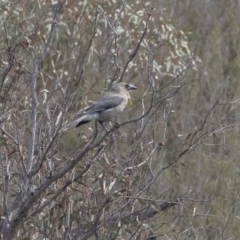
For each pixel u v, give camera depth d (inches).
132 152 446.9
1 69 475.5
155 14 783.7
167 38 772.0
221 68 946.1
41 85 589.9
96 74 744.3
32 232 444.5
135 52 438.0
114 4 762.8
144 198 439.5
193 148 446.9
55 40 741.3
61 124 409.4
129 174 441.4
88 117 468.1
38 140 426.6
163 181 715.4
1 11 655.8
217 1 1037.8
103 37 761.0
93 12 751.7
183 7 1027.3
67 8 738.8
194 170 767.7
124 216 443.2
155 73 763.4
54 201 459.2
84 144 466.6
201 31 1008.9
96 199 448.8
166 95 473.4
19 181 449.7
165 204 493.4
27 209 408.2
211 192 751.1
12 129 454.6
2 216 425.4
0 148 439.2
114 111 476.7
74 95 465.7
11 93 461.1
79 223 436.8
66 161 446.9
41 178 445.4
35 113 422.3
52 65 697.6
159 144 454.0
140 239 457.4
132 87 500.4
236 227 691.4
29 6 689.6
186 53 788.0
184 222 597.6
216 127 537.0
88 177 447.8
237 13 1023.6
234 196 738.8
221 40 986.7
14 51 438.3
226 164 767.1
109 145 449.1
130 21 757.9
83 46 746.8
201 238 590.2
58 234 442.9
